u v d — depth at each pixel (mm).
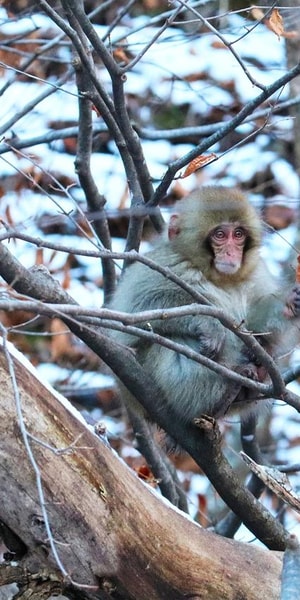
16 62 17016
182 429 11195
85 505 9391
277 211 18062
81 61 12031
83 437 9414
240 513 11367
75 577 9586
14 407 9078
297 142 18703
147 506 9797
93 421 14102
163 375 12039
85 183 13000
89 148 12883
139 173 12531
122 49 15586
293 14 15672
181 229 12938
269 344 12562
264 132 19312
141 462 17500
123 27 18359
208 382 11938
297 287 12219
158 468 13547
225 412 12016
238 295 12945
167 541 9859
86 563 9539
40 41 16094
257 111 18297
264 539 11484
